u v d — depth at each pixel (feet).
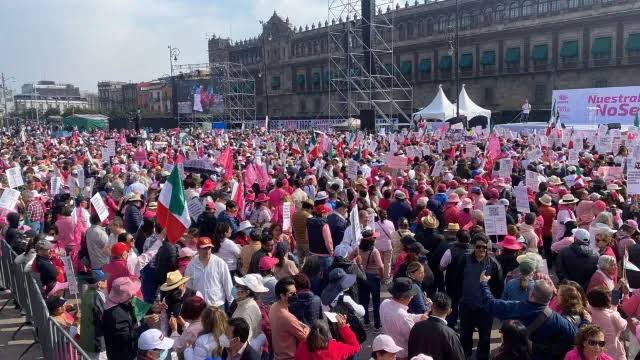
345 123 201.05
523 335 18.85
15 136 212.43
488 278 25.96
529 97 258.16
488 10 270.87
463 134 127.24
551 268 42.83
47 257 33.47
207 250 27.53
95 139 165.27
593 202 38.65
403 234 36.42
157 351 20.25
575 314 21.56
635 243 31.53
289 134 179.32
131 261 30.42
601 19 229.25
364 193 44.86
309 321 22.53
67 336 22.93
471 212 39.06
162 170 66.80
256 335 23.57
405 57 310.24
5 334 35.68
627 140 87.40
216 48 434.30
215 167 70.49
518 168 67.97
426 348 20.13
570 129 110.52
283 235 35.65
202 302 22.44
